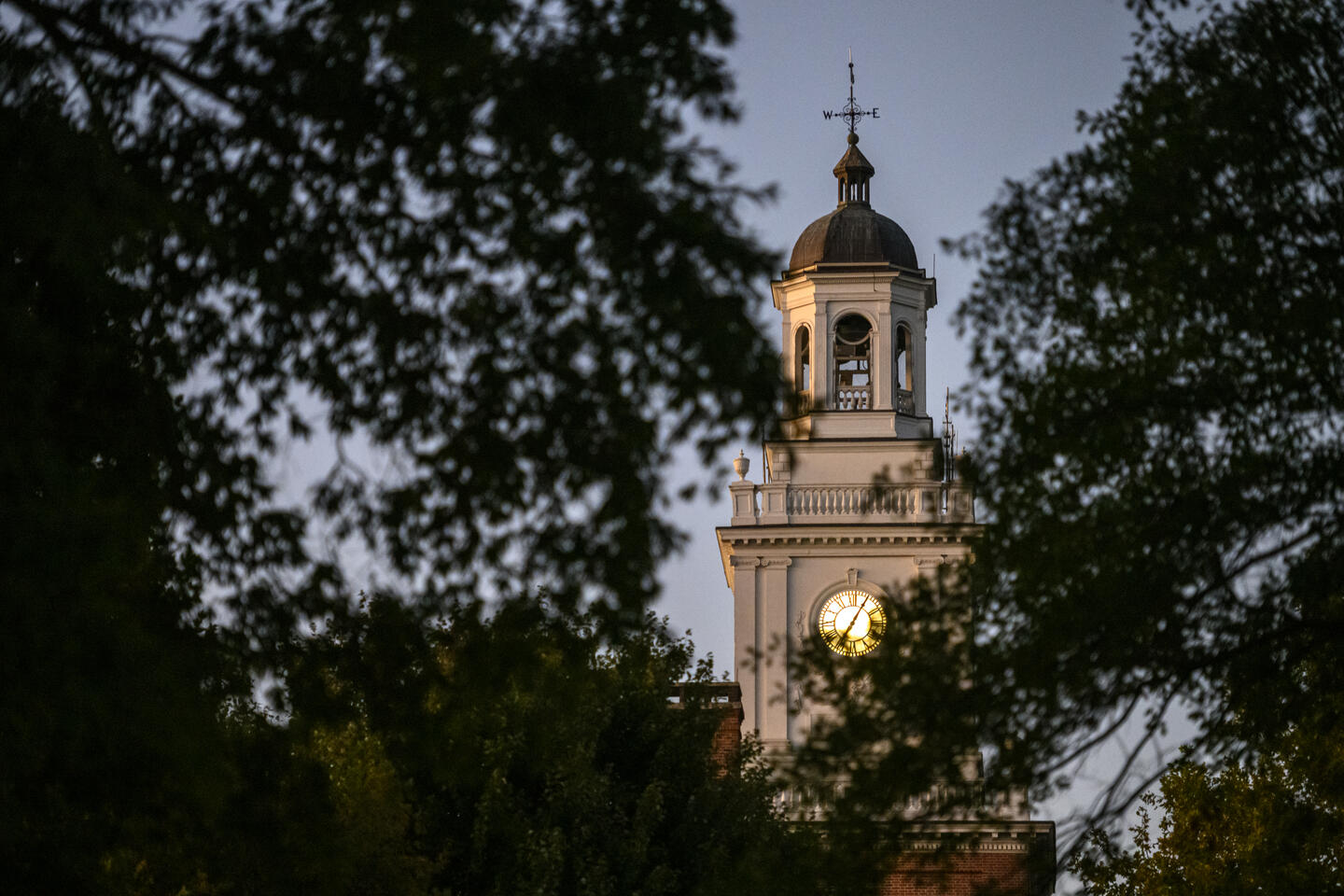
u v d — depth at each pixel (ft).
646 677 281.54
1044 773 134.21
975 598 138.41
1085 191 141.18
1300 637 141.38
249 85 127.44
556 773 265.34
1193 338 139.03
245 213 131.95
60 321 132.57
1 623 100.63
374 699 148.97
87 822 136.26
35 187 111.65
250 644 143.74
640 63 127.13
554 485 134.62
